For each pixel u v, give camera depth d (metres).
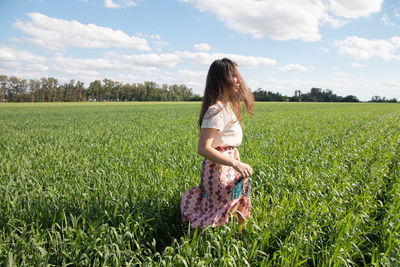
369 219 3.20
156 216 3.02
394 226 2.94
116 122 17.11
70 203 3.29
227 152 2.64
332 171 4.89
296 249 2.45
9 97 105.12
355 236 2.78
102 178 4.30
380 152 6.77
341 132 10.79
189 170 4.86
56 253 2.42
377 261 2.34
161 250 2.78
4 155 6.45
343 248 2.55
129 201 3.36
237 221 2.88
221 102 2.51
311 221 2.89
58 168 5.00
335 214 3.20
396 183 4.36
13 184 3.94
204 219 2.67
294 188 4.08
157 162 5.47
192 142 8.21
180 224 3.19
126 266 2.23
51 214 3.05
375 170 4.96
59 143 8.48
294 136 9.53
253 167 4.97
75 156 6.15
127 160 5.77
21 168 5.00
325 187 4.21
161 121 17.73
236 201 2.74
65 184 3.90
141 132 11.41
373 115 23.33
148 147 7.38
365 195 3.76
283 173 4.62
